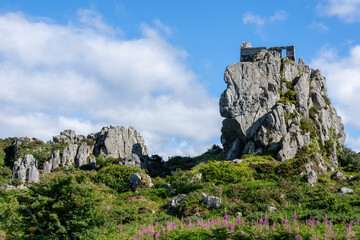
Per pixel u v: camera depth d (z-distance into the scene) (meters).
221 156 65.81
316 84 70.38
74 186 19.84
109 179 49.00
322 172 51.03
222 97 61.84
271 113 58.66
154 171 69.06
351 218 21.23
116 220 29.19
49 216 18.08
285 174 47.78
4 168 70.00
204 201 31.72
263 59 66.00
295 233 12.83
